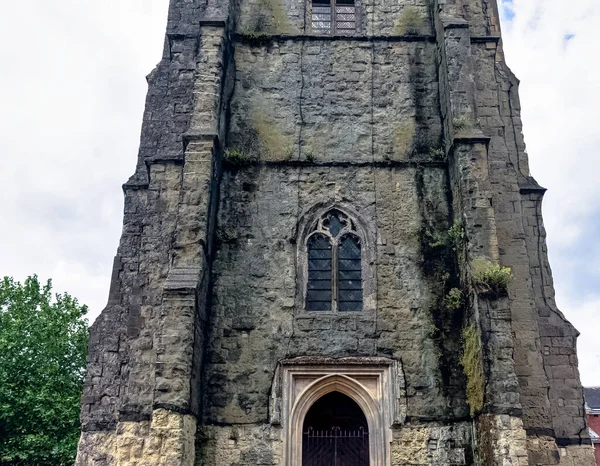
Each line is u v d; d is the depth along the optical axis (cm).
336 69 1809
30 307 3203
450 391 1423
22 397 2720
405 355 1466
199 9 1945
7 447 2611
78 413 2848
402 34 1861
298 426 1414
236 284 1539
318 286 1569
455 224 1534
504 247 1617
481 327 1345
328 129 1731
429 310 1508
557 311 1634
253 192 1639
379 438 1395
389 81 1794
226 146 1700
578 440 1524
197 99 1614
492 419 1265
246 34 1828
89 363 1576
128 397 1450
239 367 1456
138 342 1515
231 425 1404
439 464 1363
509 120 1812
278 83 1788
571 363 1589
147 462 1226
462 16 1767
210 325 1493
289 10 1892
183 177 1515
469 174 1523
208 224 1506
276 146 1705
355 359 1452
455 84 1639
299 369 1449
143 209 1725
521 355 1511
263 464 1372
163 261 1599
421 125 1731
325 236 1616
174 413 1259
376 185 1655
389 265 1563
